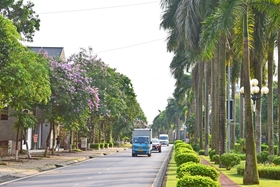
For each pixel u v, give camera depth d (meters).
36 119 32.88
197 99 54.59
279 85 26.44
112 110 54.88
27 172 23.11
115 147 77.06
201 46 27.25
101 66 52.38
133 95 76.62
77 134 54.97
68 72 36.47
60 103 35.38
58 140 49.22
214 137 34.84
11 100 28.59
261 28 24.80
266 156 27.33
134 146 43.47
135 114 81.75
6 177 20.34
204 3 27.47
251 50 27.31
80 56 52.03
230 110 29.25
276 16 17.61
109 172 23.92
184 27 29.06
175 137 133.88
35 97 25.72
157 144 55.34
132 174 22.66
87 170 25.42
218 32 17.59
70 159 34.88
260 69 29.97
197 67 50.75
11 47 21.38
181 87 67.12
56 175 22.05
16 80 21.42
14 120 38.97
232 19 17.27
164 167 27.95
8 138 38.66
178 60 48.97
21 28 31.17
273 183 16.67
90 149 58.31
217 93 32.78
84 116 39.66
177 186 9.55
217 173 11.84
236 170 22.33
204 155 40.38
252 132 16.45
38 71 24.62
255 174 16.33
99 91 50.44
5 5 30.02
